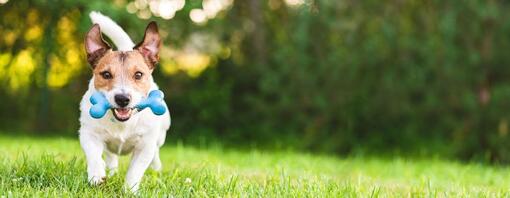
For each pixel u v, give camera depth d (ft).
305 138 50.01
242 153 39.86
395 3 46.80
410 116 46.98
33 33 54.65
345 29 45.78
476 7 43.93
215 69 56.65
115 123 17.67
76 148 31.01
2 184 16.85
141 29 47.29
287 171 24.20
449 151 46.70
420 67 45.27
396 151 48.03
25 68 55.98
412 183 23.50
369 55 45.73
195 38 54.19
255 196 17.29
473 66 45.47
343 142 49.24
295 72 47.78
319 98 47.73
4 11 53.88
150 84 18.20
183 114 56.54
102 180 17.51
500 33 45.29
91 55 18.15
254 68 54.19
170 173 20.16
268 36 55.21
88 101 17.87
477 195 19.44
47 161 19.53
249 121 54.95
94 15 20.57
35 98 57.21
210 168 21.54
